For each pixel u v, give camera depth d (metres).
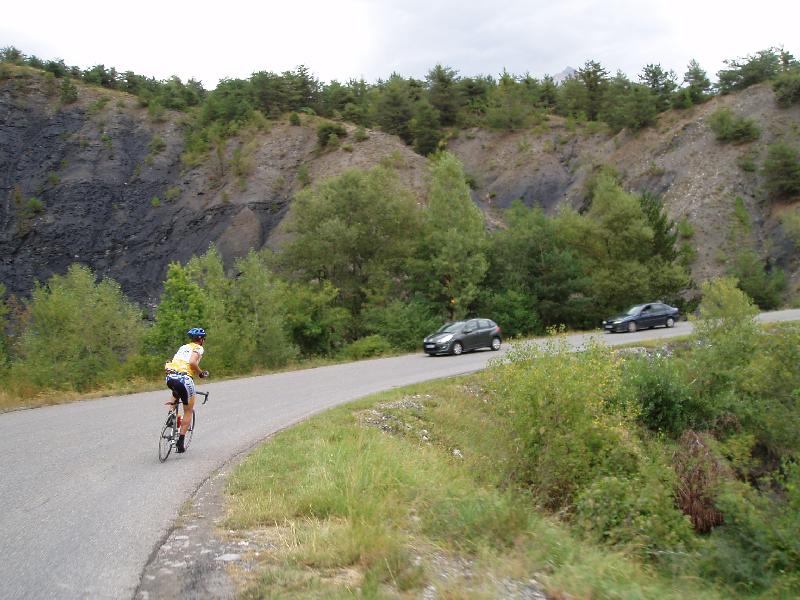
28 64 114.12
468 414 16.70
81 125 91.00
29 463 8.73
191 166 83.31
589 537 8.36
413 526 6.33
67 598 4.26
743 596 7.60
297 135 86.06
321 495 6.66
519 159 89.69
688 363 21.20
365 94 116.50
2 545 5.36
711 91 91.06
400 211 47.06
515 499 7.74
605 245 47.53
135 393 17.39
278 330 30.17
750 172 68.75
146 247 73.75
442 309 43.19
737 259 57.53
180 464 8.72
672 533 8.98
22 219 75.12
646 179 76.19
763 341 20.70
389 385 18.86
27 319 31.75
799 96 74.19
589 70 110.00
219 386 18.73
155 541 5.49
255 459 8.77
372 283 44.69
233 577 4.64
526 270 45.97
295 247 45.97
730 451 15.55
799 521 9.21
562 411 10.89
